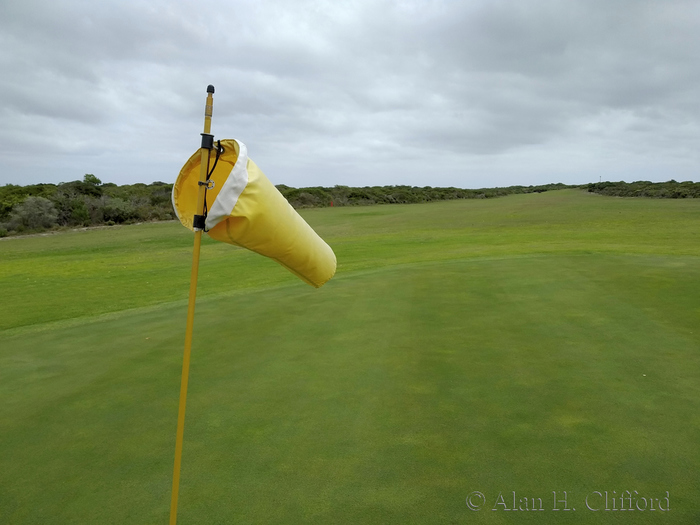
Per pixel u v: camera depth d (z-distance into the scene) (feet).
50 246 67.77
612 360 14.98
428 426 11.41
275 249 7.13
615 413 11.60
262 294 27.71
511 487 9.02
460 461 9.93
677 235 52.42
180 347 18.45
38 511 9.00
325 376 14.82
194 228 6.81
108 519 8.70
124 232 85.05
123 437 11.65
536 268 31.07
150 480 9.82
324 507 8.74
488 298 23.73
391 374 14.70
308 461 10.21
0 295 31.83
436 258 40.50
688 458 9.67
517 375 14.15
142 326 21.90
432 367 15.10
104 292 32.09
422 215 108.27
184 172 7.25
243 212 6.57
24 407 13.56
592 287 24.75
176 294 30.17
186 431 11.74
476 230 71.56
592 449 10.12
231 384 14.53
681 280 25.20
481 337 17.81
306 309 23.43
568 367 14.58
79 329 21.91
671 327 17.93
